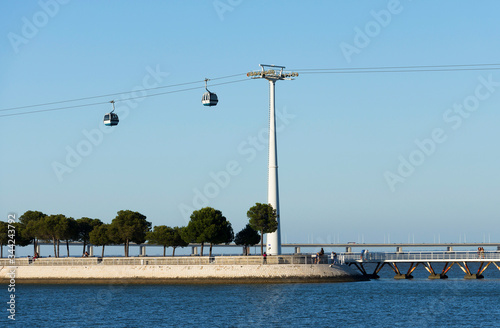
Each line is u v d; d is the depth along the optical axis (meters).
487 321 103.38
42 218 198.38
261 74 173.00
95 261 167.12
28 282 171.75
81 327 101.44
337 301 123.62
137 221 187.00
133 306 121.12
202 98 148.12
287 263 153.88
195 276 154.75
